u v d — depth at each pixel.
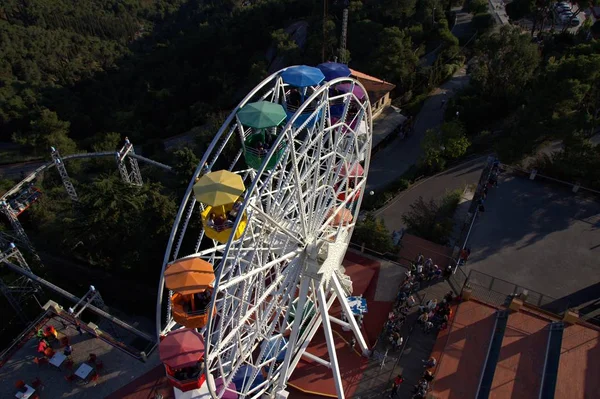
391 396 34.66
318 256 32.38
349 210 40.56
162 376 38.62
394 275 44.66
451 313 39.03
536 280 42.09
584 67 50.50
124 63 159.25
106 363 39.69
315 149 36.78
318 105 30.52
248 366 35.31
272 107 29.89
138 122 111.25
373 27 91.25
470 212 48.56
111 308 54.84
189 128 106.56
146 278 56.91
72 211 60.16
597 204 49.00
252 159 31.61
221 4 175.00
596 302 40.03
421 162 60.75
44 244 62.12
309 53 98.44
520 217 48.00
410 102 77.50
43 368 39.41
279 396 33.91
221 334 28.31
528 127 51.41
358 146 39.28
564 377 32.84
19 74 148.62
